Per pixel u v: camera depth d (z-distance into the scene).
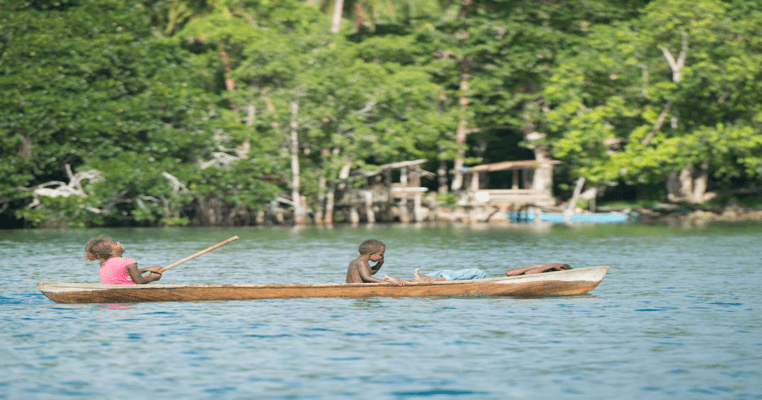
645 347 20.09
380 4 111.56
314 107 92.56
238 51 100.56
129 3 96.94
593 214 101.38
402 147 98.88
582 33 107.38
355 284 28.17
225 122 90.19
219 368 17.98
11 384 16.66
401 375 17.38
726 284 32.66
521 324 23.22
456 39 103.88
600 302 27.52
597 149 100.06
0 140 80.88
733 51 97.94
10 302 27.45
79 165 90.31
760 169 100.62
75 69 86.44
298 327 22.73
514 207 104.94
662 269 38.91
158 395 15.83
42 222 88.75
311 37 95.44
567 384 16.66
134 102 86.06
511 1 104.31
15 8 88.38
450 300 27.78
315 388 16.33
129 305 26.58
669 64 108.19
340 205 102.94
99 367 18.08
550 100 100.12
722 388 16.33
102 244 28.08
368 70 93.88
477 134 110.94
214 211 96.38
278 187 95.12
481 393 15.97
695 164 111.62
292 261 44.56
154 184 84.75
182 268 40.66
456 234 72.38
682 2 98.12
